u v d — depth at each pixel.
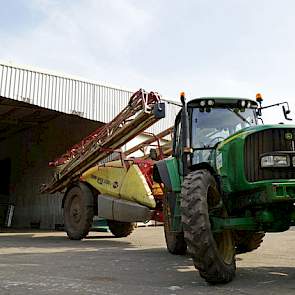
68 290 3.96
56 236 12.66
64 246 8.96
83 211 10.61
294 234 11.79
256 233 5.59
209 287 4.06
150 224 17.98
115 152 10.32
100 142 10.36
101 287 4.11
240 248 5.75
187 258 6.62
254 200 4.25
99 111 15.28
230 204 4.57
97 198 10.79
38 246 8.95
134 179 9.55
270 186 4.06
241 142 4.34
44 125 20.41
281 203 4.22
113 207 9.84
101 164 10.65
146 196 9.19
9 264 5.89
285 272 4.97
